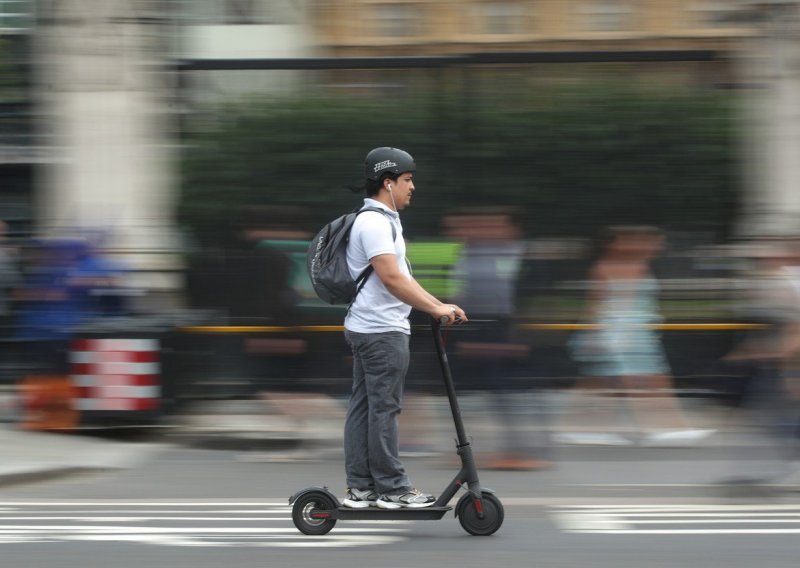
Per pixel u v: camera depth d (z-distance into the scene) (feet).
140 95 95.40
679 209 90.58
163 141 95.04
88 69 95.81
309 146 90.68
